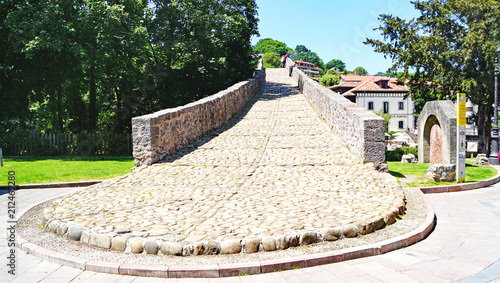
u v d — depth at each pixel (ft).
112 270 15.46
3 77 70.49
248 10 102.53
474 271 14.92
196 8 80.18
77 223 19.97
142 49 67.46
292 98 86.89
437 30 93.20
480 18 86.28
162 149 38.65
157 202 24.63
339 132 44.91
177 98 86.53
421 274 14.69
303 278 14.56
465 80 85.20
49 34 58.18
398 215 22.26
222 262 15.67
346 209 22.07
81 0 62.90
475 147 57.26
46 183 36.60
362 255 16.80
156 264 15.61
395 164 51.96
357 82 231.09
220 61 78.89
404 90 202.08
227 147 43.24
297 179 30.30
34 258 17.33
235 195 26.13
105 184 30.37
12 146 65.77
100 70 65.67
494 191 34.42
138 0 66.74
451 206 27.84
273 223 19.39
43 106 96.48
